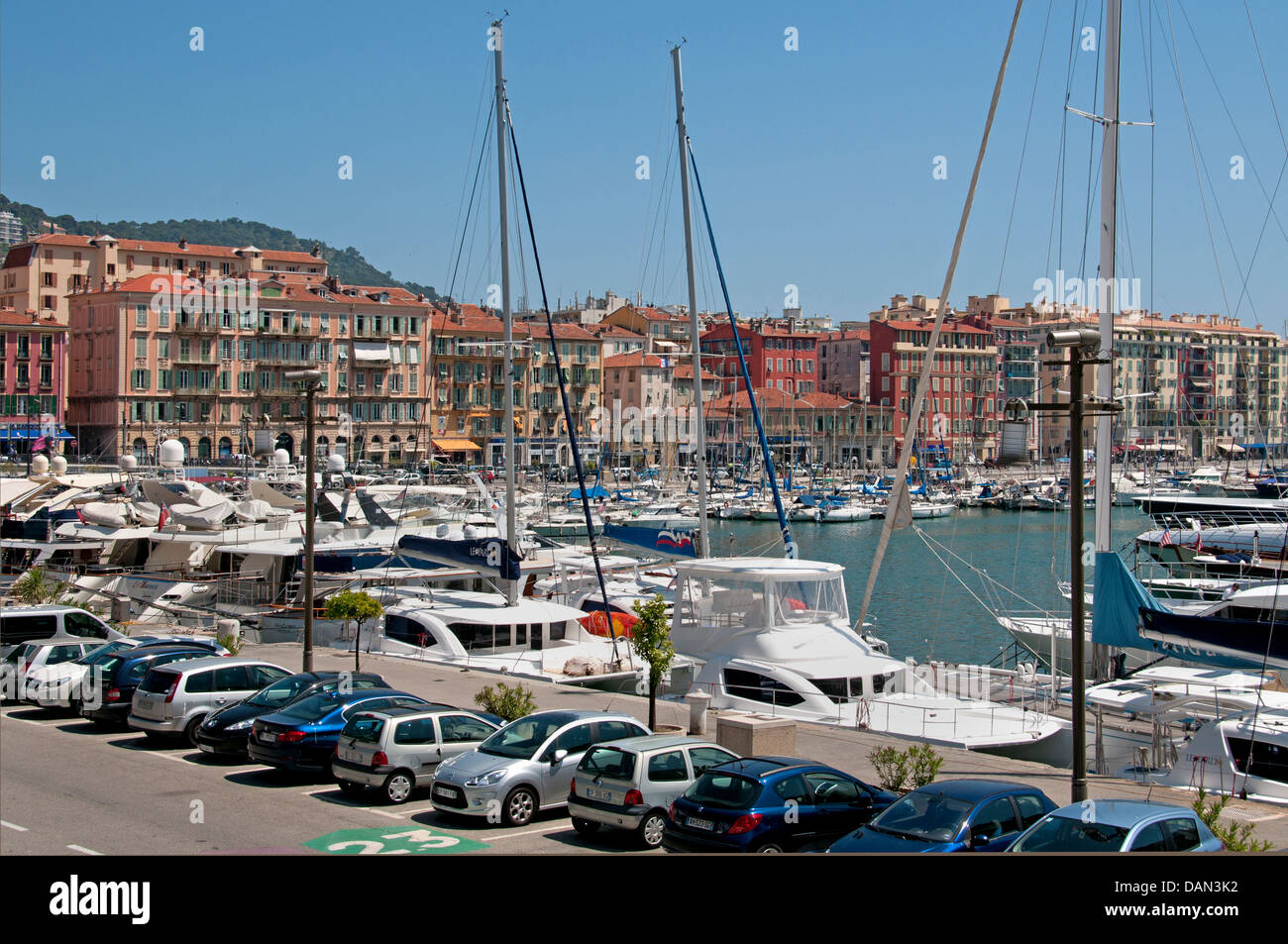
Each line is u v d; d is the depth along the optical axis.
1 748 22.20
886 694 27.42
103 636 30.20
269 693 22.17
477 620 32.47
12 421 97.19
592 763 16.67
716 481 132.38
